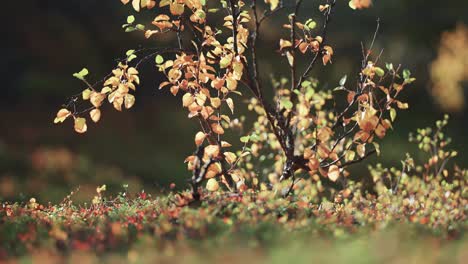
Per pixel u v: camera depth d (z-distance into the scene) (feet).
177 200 27.86
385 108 28.04
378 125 27.86
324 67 132.57
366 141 28.78
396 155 99.81
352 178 79.87
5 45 117.19
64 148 89.86
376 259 18.06
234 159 29.30
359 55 143.95
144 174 89.25
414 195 33.55
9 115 100.89
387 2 160.35
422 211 28.22
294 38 30.45
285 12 136.98
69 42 122.31
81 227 26.03
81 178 74.33
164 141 106.22
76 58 120.26
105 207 30.35
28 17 122.83
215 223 23.88
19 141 90.84
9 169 71.46
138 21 125.49
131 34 128.67
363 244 20.16
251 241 21.48
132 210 28.07
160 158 97.76
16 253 22.58
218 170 27.94
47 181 70.74
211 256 19.63
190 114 29.55
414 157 97.66
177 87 29.55
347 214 27.37
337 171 27.86
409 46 151.53
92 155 91.86
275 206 26.25
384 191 32.42
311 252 19.13
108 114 109.81
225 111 104.22
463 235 24.16
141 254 21.12
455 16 153.17
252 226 23.17
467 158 107.14
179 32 30.07
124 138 102.89
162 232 23.61
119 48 126.62
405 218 26.66
